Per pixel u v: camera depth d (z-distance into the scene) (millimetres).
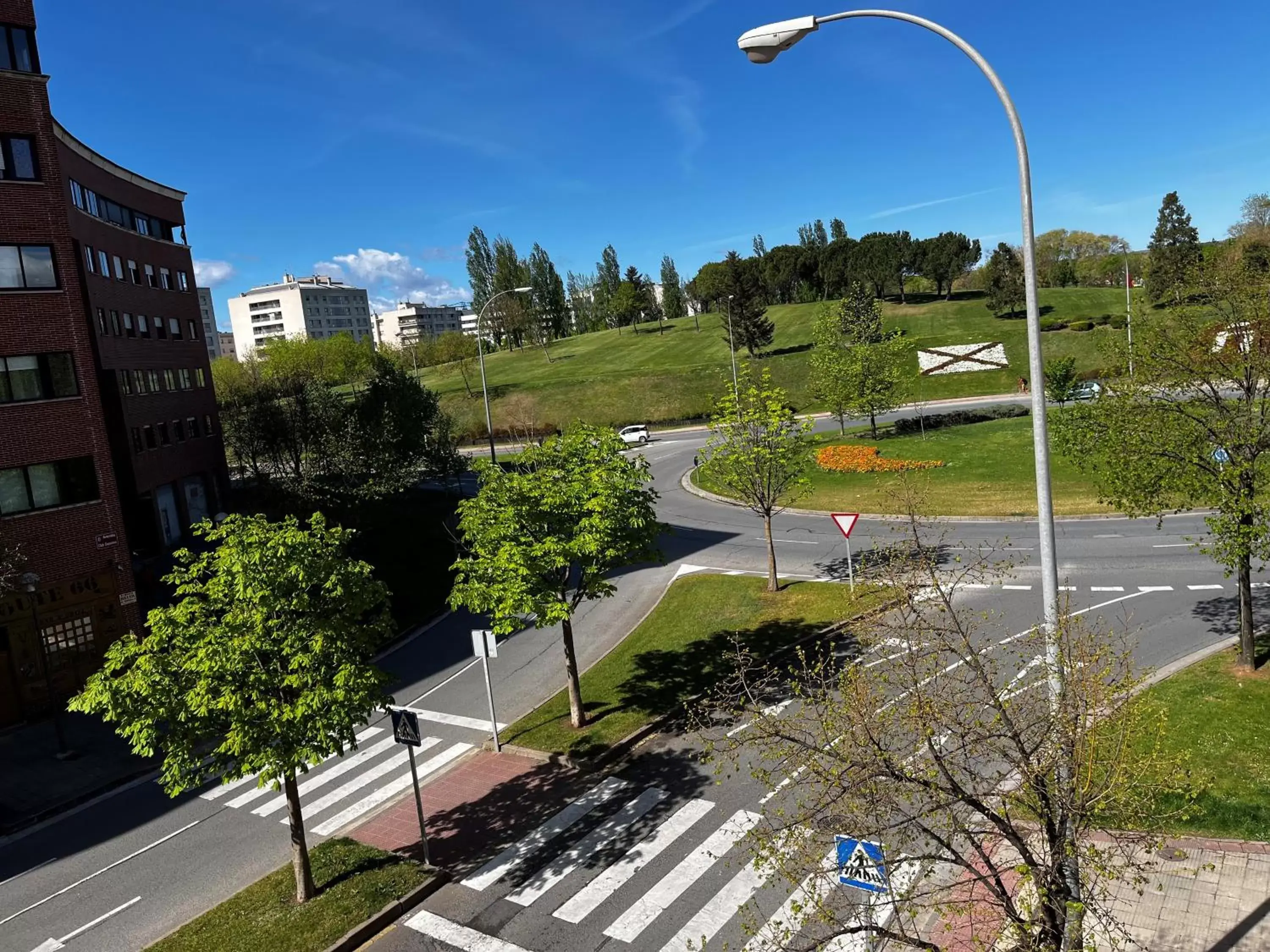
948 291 92438
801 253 108438
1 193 21625
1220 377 13383
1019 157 7637
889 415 58062
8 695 20672
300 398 37156
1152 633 17297
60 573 22125
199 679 10836
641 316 121562
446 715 18203
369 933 10750
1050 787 6191
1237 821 10297
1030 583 21281
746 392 23312
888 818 7707
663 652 19641
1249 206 85625
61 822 15570
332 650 11195
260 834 14156
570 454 17188
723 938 9797
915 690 6562
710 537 30672
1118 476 14141
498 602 15273
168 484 37219
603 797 13578
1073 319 74188
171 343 38406
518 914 10797
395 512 39406
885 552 13609
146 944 11281
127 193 35344
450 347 103562
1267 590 19078
